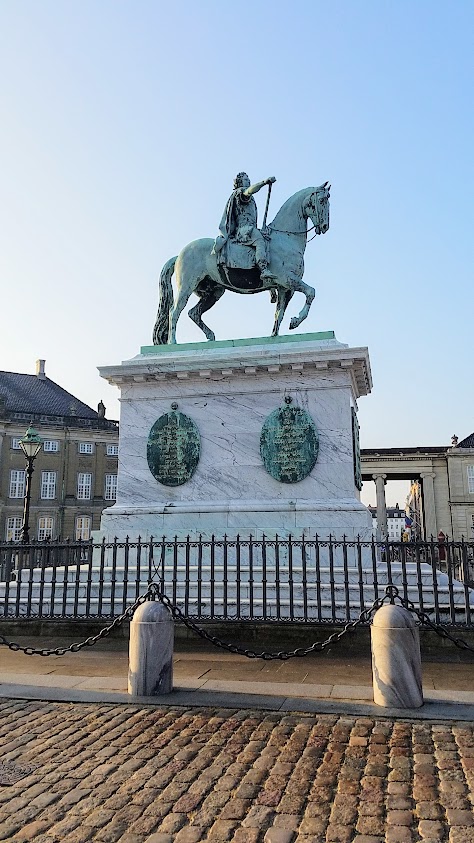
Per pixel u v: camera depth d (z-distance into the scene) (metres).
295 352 10.42
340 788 3.47
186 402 11.04
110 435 59.81
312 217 11.89
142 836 2.97
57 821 3.13
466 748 4.04
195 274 12.15
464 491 48.47
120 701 5.19
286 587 8.43
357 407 12.07
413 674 4.97
